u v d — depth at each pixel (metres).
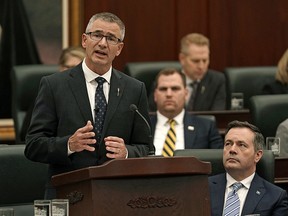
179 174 7.44
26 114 14.16
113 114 8.92
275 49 18.62
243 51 18.58
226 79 16.39
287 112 13.46
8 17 17.16
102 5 17.89
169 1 18.31
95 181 7.26
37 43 17.31
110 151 8.45
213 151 10.85
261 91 15.70
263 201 10.30
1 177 10.51
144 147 8.88
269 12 18.56
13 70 15.32
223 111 14.77
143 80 16.28
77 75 9.03
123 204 7.30
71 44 17.45
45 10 17.31
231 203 10.30
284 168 11.62
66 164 8.68
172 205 7.42
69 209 7.60
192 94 16.22
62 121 8.88
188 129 13.30
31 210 10.25
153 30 18.25
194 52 16.14
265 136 13.41
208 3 18.47
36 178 10.62
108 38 8.85
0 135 16.92
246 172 10.40
